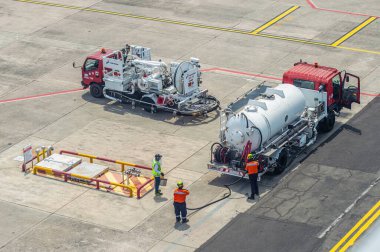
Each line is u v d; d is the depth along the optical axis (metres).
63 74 54.16
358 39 58.44
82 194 40.38
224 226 37.44
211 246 35.97
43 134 46.47
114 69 49.44
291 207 38.78
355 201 39.12
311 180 41.12
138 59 50.53
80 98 50.84
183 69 47.88
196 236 36.78
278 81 52.38
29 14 64.25
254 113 40.56
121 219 38.25
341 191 40.03
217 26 61.25
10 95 51.31
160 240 36.56
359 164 42.50
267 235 36.59
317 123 44.66
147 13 64.00
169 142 45.25
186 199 39.72
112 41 59.00
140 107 49.56
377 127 46.47
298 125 43.38
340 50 56.75
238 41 58.53
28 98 50.88
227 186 40.69
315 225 37.22
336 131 46.19
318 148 44.31
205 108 47.91
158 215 38.50
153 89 48.59
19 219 38.31
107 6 65.62
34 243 36.53
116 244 36.31
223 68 54.53
